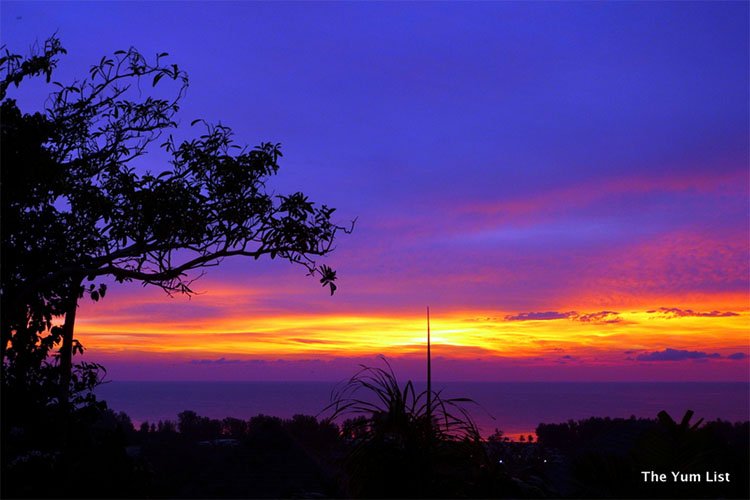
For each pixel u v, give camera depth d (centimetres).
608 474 552
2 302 777
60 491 630
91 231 877
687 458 544
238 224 869
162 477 803
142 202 852
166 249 862
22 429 711
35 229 816
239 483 915
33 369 786
